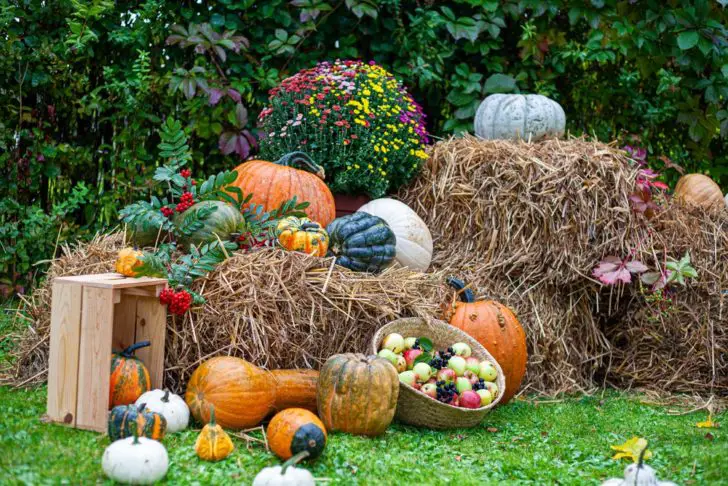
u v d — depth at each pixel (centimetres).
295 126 502
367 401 339
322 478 284
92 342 324
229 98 579
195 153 588
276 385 358
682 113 654
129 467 269
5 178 563
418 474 295
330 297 394
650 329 493
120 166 579
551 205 476
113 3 553
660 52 646
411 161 517
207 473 284
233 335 370
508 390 430
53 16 566
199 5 591
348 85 498
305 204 441
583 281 488
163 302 352
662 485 268
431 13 597
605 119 672
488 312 430
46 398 368
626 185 485
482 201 488
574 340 498
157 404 330
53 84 566
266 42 593
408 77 614
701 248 501
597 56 628
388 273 434
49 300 406
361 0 587
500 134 557
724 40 628
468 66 634
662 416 426
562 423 396
